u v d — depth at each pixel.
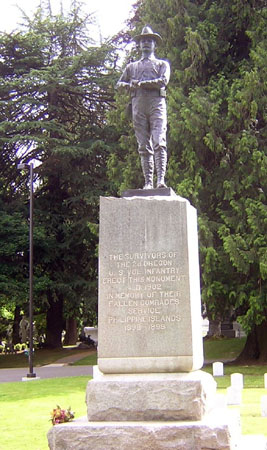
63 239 35.31
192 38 23.42
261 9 23.98
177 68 24.56
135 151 24.77
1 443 10.38
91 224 27.17
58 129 33.50
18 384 20.75
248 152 21.94
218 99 23.06
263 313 21.94
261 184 21.95
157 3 25.42
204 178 23.08
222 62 24.78
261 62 22.34
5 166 35.62
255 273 21.67
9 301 32.53
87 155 33.97
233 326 40.81
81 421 8.25
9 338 44.47
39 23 38.03
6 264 32.72
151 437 7.51
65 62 36.94
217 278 22.06
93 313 34.53
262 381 18.92
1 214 33.12
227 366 23.89
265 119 22.55
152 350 8.46
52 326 38.28
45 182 36.88
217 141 22.12
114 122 26.69
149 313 8.59
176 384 8.02
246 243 21.25
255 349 24.77
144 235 8.84
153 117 9.99
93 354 33.62
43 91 35.06
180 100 23.25
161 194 9.33
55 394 17.25
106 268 8.86
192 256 8.99
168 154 23.81
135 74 10.14
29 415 13.49
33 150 35.03
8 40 35.81
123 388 8.16
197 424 7.50
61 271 34.91
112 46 36.19
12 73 36.97
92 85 35.47
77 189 35.28
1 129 32.47
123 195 9.45
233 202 21.86
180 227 8.77
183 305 8.52
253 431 10.43
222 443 7.35
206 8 25.56
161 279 8.66
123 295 8.73
